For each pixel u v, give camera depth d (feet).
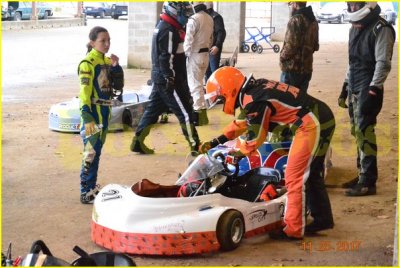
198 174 18.49
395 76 58.03
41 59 70.95
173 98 27.76
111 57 22.38
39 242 13.99
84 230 19.51
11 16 124.88
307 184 18.65
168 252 17.06
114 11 164.35
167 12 27.30
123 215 17.35
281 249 18.04
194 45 34.30
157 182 24.81
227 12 85.25
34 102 43.01
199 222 17.20
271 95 17.85
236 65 67.62
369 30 21.70
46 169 26.73
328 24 152.97
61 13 148.66
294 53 27.40
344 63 70.03
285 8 106.22
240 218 17.87
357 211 21.35
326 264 16.97
